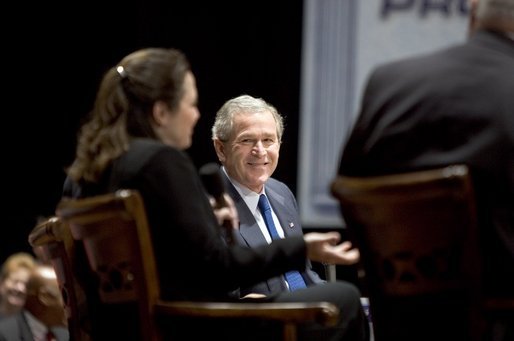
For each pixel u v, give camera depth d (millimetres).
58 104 14773
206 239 5469
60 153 14812
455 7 12383
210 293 5727
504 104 4906
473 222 4754
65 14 14680
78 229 5754
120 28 14562
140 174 5523
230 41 14250
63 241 6102
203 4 14297
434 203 4836
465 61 5082
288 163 13891
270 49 14117
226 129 7828
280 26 14078
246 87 14211
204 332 5527
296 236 5684
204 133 14219
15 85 14758
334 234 5648
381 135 5121
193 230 5453
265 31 14125
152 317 5449
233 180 7785
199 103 14258
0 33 14688
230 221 5926
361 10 12719
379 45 12664
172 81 5793
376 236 5160
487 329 4887
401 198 4875
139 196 5359
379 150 5129
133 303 5629
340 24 12789
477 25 5242
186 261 5484
